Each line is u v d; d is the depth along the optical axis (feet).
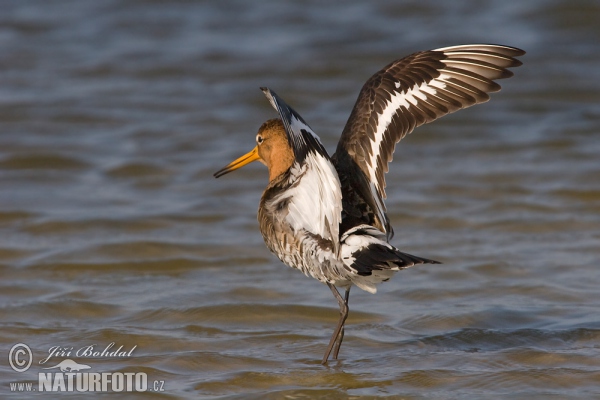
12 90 77.87
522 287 42.47
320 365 34.01
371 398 30.99
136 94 77.56
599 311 39.24
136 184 59.57
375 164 32.19
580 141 66.44
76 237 50.01
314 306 40.14
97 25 94.12
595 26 88.69
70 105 74.64
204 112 73.87
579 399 30.32
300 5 98.73
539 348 35.19
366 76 80.28
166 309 39.88
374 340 36.76
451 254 47.26
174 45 88.84
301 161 28.12
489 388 31.55
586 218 52.29
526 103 74.90
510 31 88.28
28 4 99.35
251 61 84.12
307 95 76.95
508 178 59.52
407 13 94.68
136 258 46.93
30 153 63.87
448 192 57.41
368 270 29.89
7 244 48.49
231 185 59.57
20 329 37.45
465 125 70.90
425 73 32.53
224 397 31.09
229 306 40.09
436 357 34.63
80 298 41.11
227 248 48.57
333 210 30.55
